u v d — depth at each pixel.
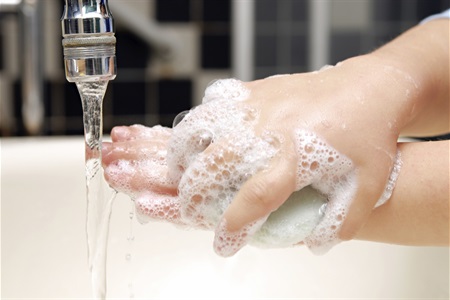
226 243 0.58
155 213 0.62
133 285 0.84
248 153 0.59
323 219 0.60
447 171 0.62
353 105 0.61
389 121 0.61
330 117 0.60
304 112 0.60
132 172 0.65
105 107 1.43
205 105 0.63
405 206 0.62
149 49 1.43
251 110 0.61
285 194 0.58
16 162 0.88
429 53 0.71
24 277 0.85
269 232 0.60
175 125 0.65
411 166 0.63
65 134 1.41
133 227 0.84
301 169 0.59
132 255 0.84
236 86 0.64
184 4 1.43
